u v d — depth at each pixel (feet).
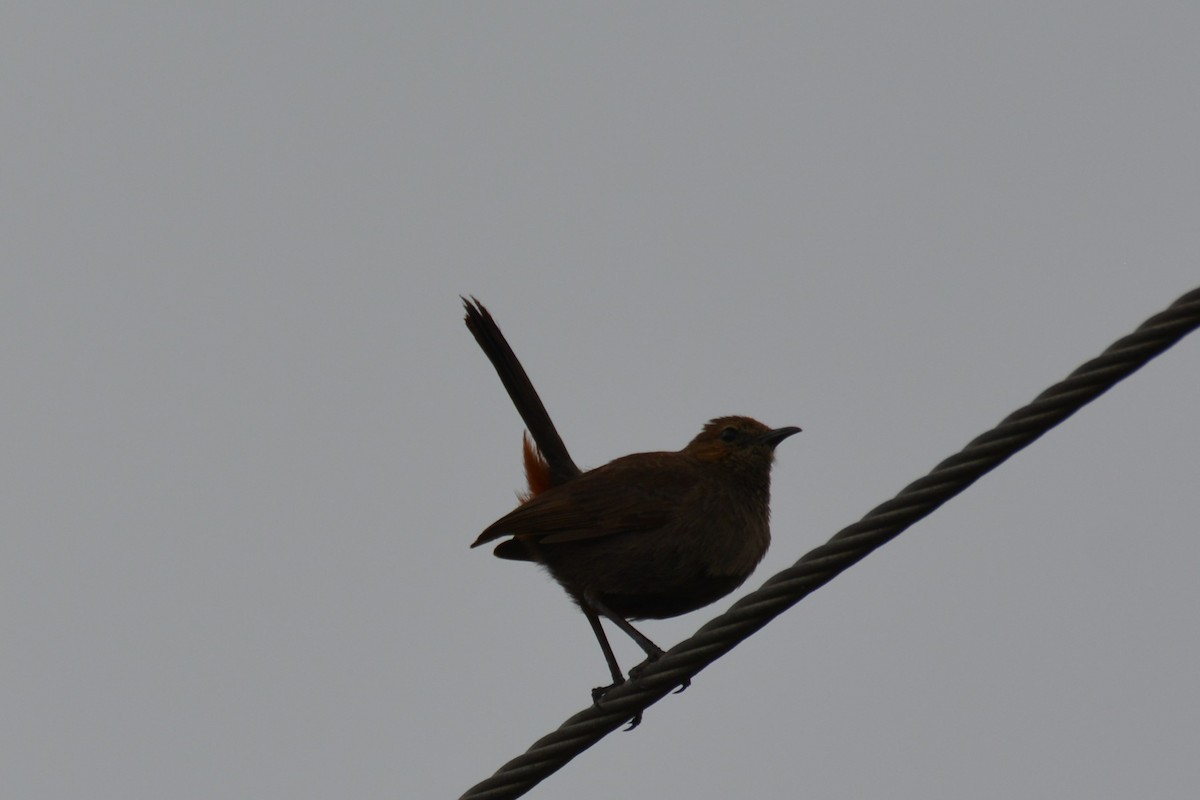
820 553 32.35
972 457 30.96
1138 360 29.55
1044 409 30.27
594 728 34.24
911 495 31.50
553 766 34.50
